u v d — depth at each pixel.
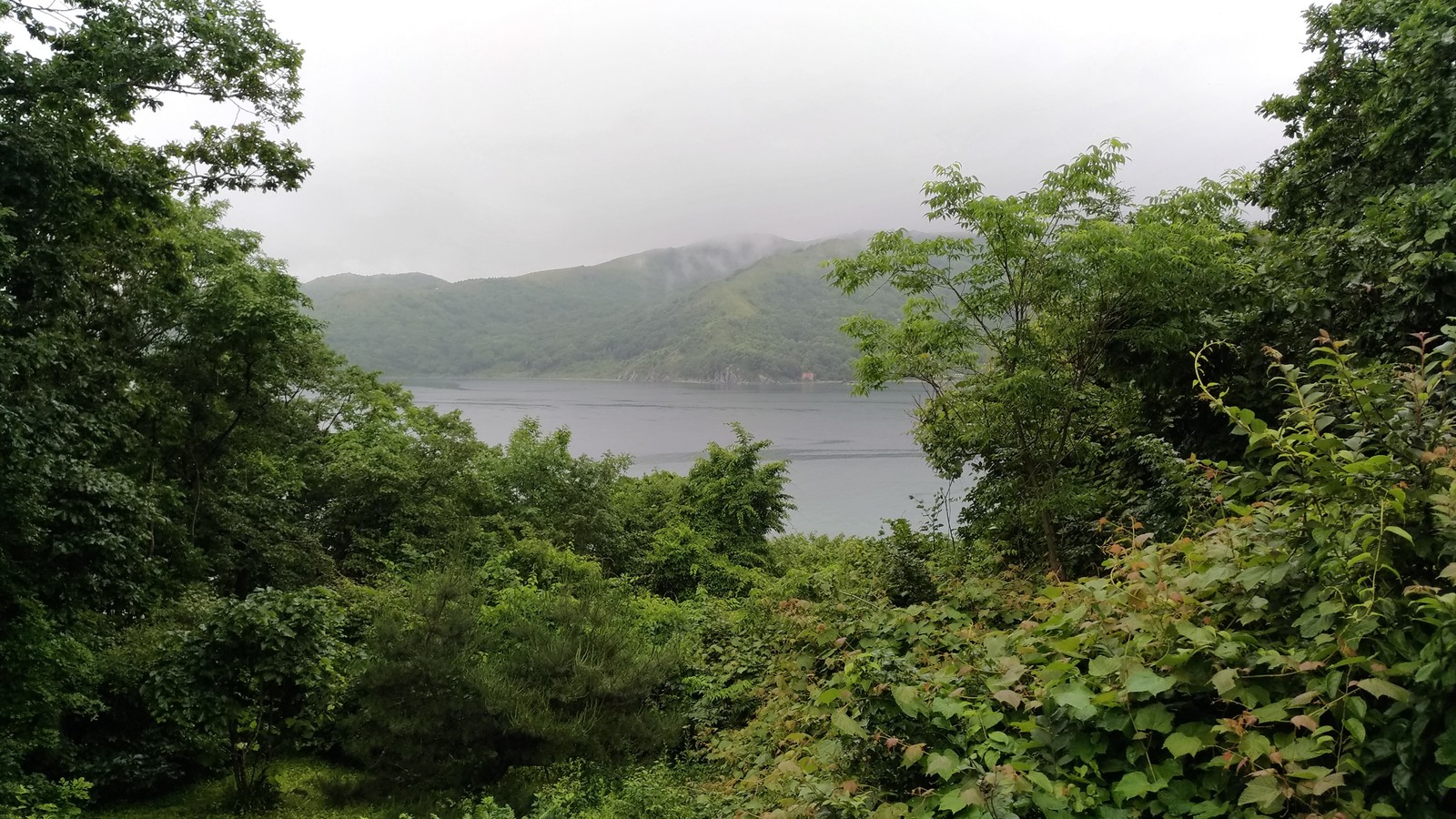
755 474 23.16
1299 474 2.89
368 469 18.80
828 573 9.46
